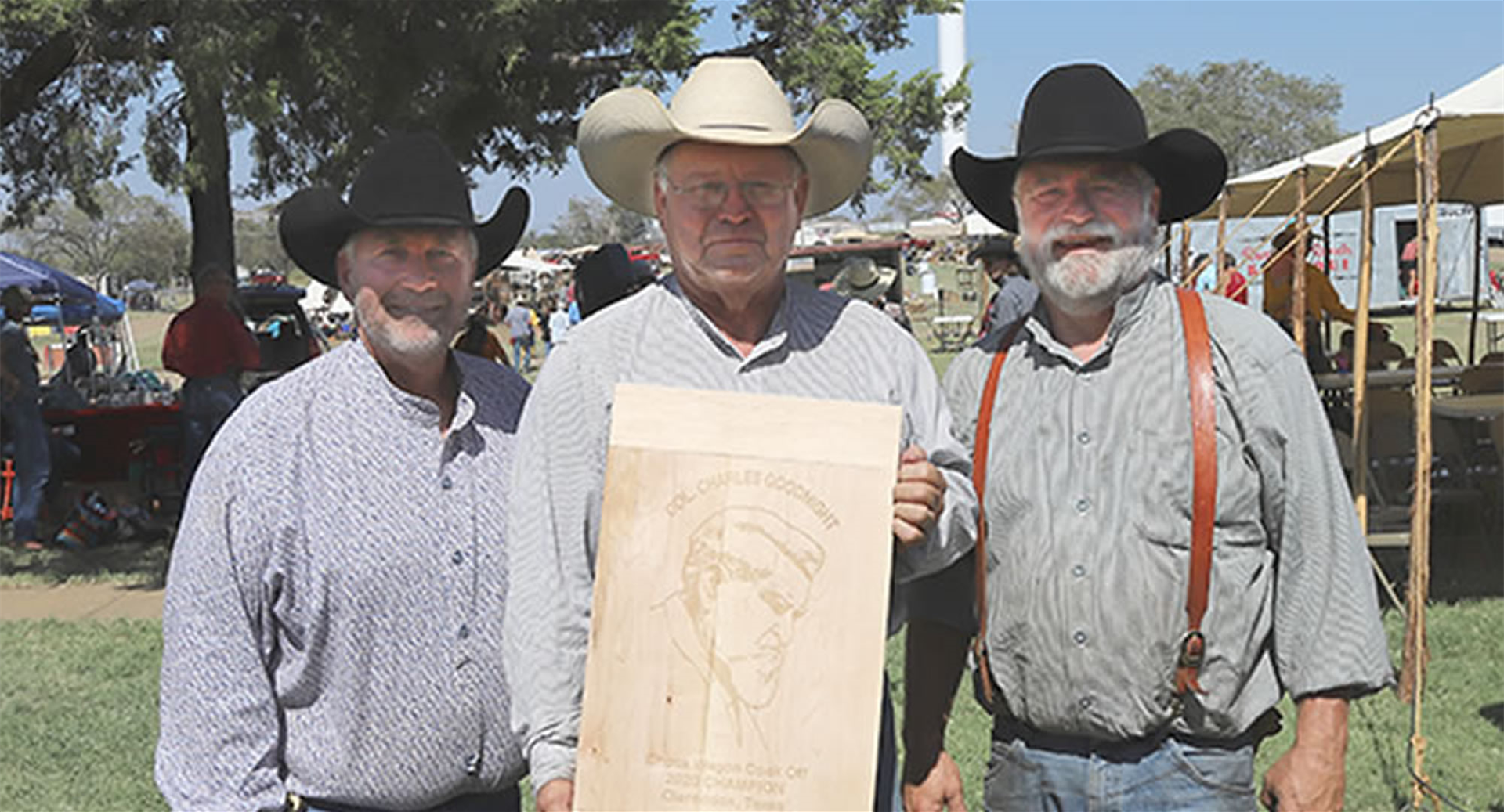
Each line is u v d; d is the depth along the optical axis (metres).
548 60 10.11
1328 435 2.41
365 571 2.38
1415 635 5.99
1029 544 2.46
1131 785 2.42
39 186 12.52
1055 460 2.46
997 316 8.80
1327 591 2.37
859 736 2.03
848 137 2.29
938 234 59.97
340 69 8.67
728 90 2.25
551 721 2.14
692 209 2.24
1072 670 2.42
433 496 2.43
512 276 54.50
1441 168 11.02
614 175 2.43
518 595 2.21
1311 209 12.21
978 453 2.54
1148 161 2.44
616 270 5.05
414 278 2.41
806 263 26.12
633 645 2.05
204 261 12.04
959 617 2.63
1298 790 2.36
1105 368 2.46
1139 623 2.38
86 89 11.37
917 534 2.11
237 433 2.41
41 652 7.47
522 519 2.24
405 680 2.40
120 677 6.98
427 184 2.42
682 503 2.07
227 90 8.35
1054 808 2.50
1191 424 2.38
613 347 2.28
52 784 5.43
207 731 2.34
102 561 10.16
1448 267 26.67
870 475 2.07
